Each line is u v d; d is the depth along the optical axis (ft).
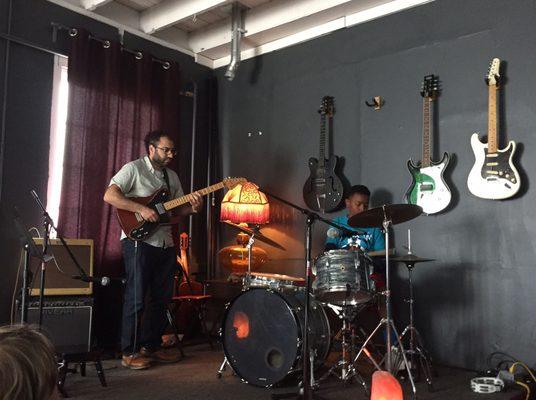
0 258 11.64
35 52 12.62
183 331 14.37
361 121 13.48
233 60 14.73
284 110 15.24
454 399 8.80
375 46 13.39
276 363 9.34
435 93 12.06
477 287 11.21
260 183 15.62
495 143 10.86
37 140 12.51
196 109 16.56
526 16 11.02
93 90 13.26
